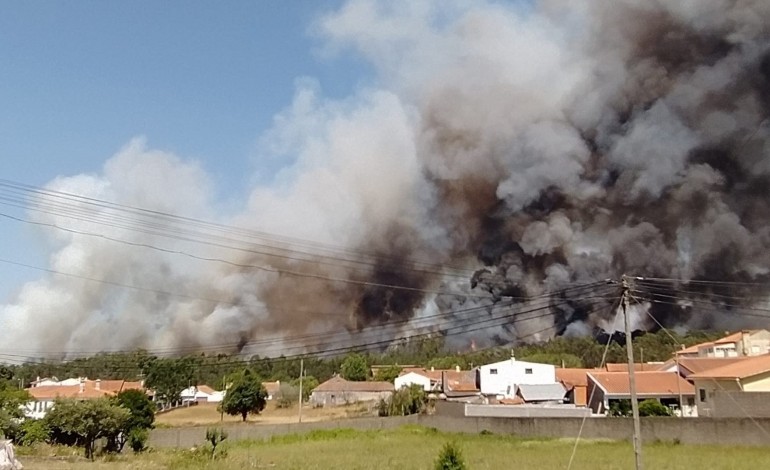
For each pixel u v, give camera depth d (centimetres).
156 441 4438
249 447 4053
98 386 7450
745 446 2919
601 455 2798
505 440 3706
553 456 2855
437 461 2066
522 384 6016
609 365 5975
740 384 3672
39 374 8812
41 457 3181
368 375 8419
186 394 7894
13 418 3844
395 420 4878
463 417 4278
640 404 4297
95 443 3981
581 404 5325
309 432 4662
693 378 3959
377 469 2656
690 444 3056
